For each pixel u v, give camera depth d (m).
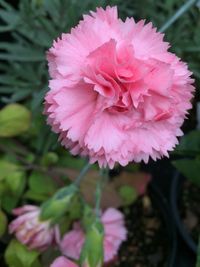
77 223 0.19
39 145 0.21
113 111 0.12
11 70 0.22
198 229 0.22
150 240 0.21
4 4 0.21
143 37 0.13
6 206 0.20
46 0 0.21
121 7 0.22
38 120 0.21
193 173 0.18
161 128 0.13
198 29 0.22
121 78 0.12
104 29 0.13
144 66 0.12
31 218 0.17
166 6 0.22
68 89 0.12
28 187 0.21
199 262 0.16
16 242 0.18
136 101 0.12
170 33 0.21
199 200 0.22
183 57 0.22
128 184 0.22
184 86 0.13
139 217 0.22
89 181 0.20
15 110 0.20
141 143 0.13
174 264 0.20
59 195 0.17
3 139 0.21
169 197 0.23
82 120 0.12
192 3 0.17
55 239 0.18
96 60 0.12
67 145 0.13
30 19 0.20
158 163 0.24
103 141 0.12
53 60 0.13
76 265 0.15
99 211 0.17
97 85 0.12
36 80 0.21
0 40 0.26
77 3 0.19
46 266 0.18
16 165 0.20
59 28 0.20
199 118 0.23
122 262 0.21
